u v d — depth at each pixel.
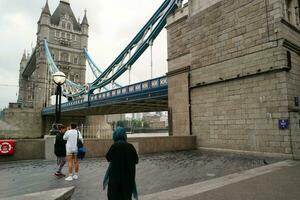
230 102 15.20
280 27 12.95
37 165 10.52
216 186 6.32
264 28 13.64
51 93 85.12
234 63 15.07
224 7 16.03
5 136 64.94
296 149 12.16
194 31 18.28
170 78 20.31
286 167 9.20
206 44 17.14
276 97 12.87
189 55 18.91
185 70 18.69
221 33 16.08
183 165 10.45
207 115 16.70
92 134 19.73
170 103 20.08
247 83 14.34
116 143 4.31
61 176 8.23
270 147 12.90
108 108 39.91
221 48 15.99
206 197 5.29
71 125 8.04
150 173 8.77
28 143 11.75
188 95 18.23
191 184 6.70
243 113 14.39
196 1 18.34
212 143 16.17
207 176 8.15
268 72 13.30
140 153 14.58
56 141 8.28
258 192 5.60
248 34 14.43
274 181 6.73
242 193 5.55
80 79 95.06
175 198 5.29
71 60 94.81
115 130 4.49
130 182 4.13
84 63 96.56
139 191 6.37
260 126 13.46
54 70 79.44
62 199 4.01
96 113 52.56
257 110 13.68
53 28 93.00
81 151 8.05
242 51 14.66
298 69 13.70
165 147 15.69
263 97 13.45
